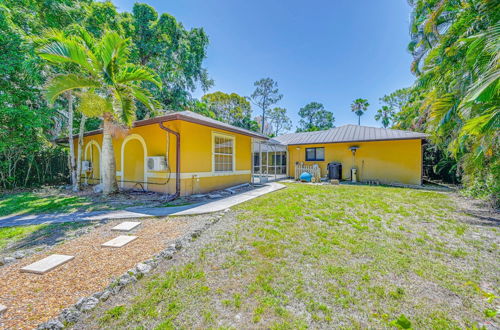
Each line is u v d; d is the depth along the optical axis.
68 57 5.42
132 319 1.73
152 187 7.52
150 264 2.54
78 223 4.18
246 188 8.95
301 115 40.12
